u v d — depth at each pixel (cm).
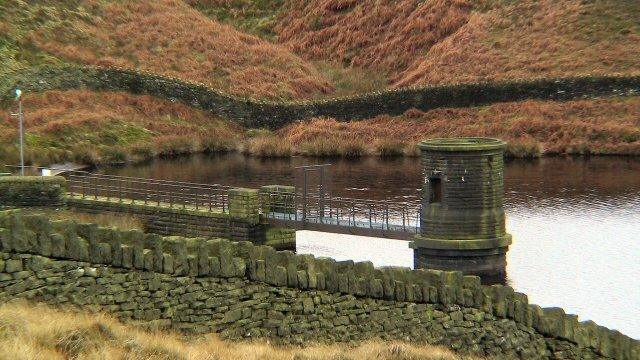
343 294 6812
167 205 11156
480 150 9112
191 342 6059
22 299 5831
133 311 6150
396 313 6988
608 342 7481
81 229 6081
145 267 6175
